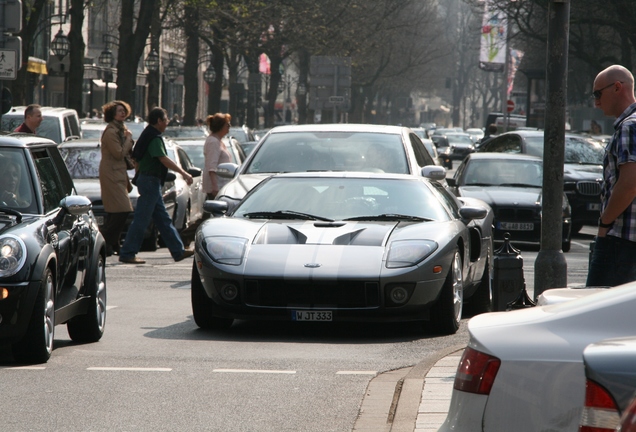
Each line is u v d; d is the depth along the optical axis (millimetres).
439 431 10875
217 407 18500
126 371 21656
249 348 24688
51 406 18484
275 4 131000
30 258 21641
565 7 23469
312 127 38094
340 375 21312
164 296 34625
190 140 70688
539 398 10539
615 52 166000
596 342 9805
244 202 29469
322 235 26766
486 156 58719
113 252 48375
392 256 25953
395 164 35938
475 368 10750
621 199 18750
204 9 121875
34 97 144250
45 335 22125
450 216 28812
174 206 54625
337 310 25625
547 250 23906
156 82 119062
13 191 23656
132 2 98500
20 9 51969
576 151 69188
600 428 8922
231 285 25984
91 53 171625
